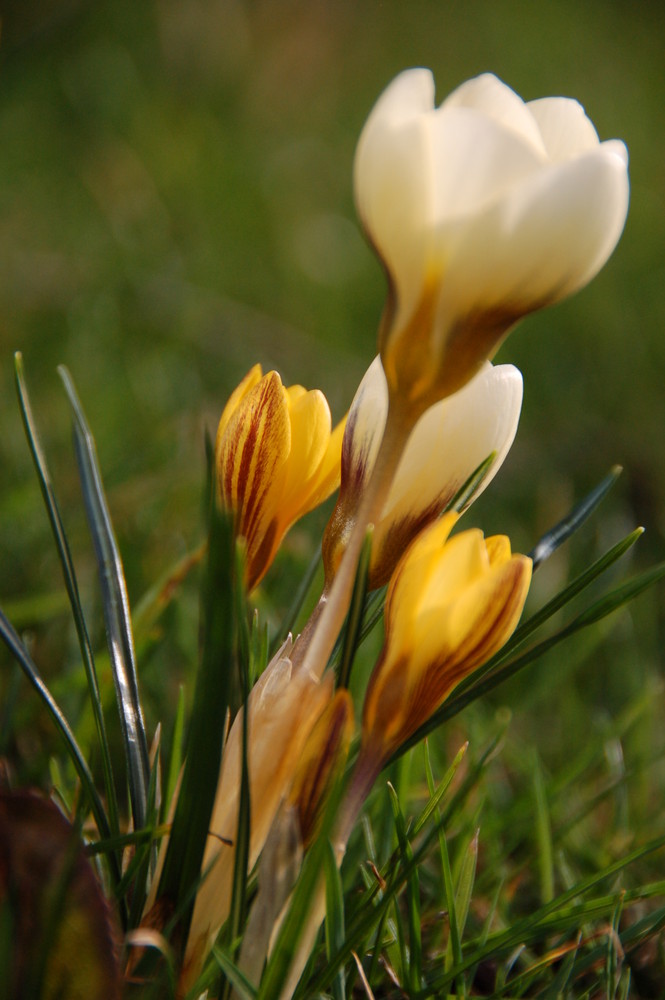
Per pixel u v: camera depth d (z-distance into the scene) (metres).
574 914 0.50
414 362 0.45
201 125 2.24
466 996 0.50
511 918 0.55
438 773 0.60
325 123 2.43
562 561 0.94
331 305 1.67
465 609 0.46
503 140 0.44
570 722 0.72
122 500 0.84
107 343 1.31
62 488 0.89
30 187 1.82
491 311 0.45
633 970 0.54
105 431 1.04
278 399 0.48
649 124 2.57
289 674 0.47
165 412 1.14
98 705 0.49
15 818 0.46
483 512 1.08
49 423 1.04
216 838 0.47
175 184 1.97
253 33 2.48
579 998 0.51
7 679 0.65
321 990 0.48
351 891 0.52
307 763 0.46
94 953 0.46
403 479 0.48
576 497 1.16
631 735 0.71
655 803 0.66
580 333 1.60
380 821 0.54
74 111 2.04
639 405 1.39
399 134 0.44
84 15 2.13
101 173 1.90
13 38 1.83
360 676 0.62
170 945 0.47
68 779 0.54
